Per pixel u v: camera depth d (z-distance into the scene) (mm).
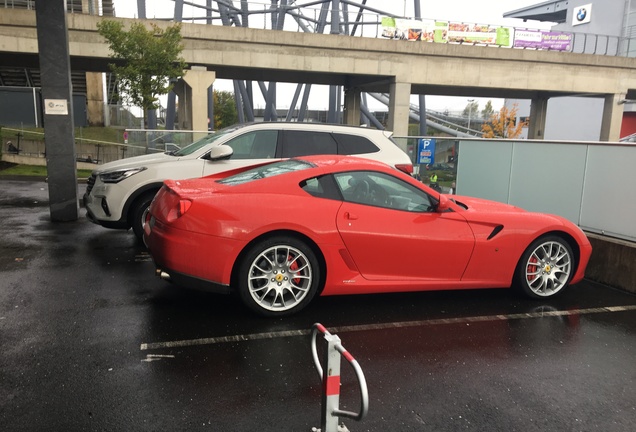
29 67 32000
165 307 4711
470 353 3945
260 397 3170
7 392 3127
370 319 4602
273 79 38250
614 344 4230
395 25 33469
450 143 9820
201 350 3814
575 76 36469
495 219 5027
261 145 7059
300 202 4496
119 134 32844
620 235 6207
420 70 32938
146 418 2900
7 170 19297
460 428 2912
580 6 65062
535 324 4633
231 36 29453
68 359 3600
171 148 15133
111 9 34969
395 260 4707
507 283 5164
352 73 31812
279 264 4449
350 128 7387
